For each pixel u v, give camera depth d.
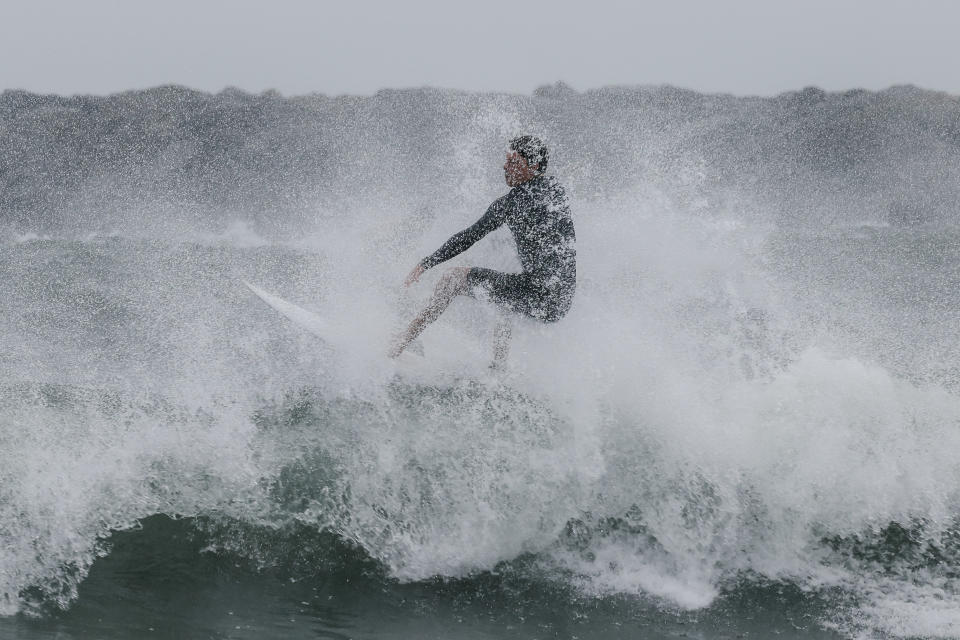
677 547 13.89
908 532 14.16
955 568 13.49
